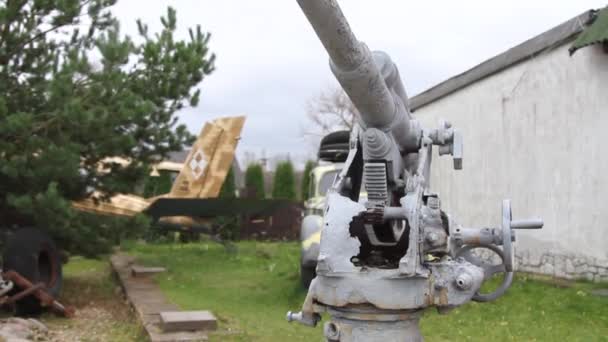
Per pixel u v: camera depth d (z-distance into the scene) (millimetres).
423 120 14609
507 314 8039
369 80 3752
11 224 9688
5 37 9148
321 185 10484
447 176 13648
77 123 8648
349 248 4156
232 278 11797
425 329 7516
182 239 20734
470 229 4523
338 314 4230
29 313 8438
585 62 9703
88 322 8297
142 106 9234
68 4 9375
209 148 15344
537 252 10648
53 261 8898
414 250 4008
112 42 9195
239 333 7168
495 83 11898
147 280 11414
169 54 10523
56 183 8680
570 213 9953
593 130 9547
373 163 4348
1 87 8984
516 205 11266
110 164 10289
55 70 8891
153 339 6703
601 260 9359
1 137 8828
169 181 20969
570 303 8188
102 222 9695
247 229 22188
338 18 3230
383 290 4035
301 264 9523
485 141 12219
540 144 10680
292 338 7133
